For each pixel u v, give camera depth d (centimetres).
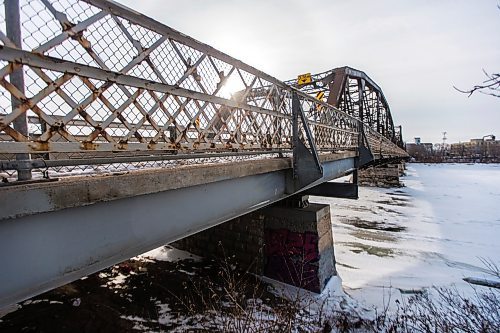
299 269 780
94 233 208
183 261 950
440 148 10206
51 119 178
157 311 659
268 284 798
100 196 198
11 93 159
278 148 462
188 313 650
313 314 672
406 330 617
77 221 197
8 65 157
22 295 170
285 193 514
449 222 1736
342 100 1780
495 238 1425
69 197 181
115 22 213
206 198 320
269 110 427
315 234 764
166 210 268
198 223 309
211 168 306
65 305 668
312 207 824
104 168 267
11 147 160
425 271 1020
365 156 1030
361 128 1055
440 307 716
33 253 174
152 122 244
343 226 1641
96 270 210
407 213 1970
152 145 244
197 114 293
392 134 3481
